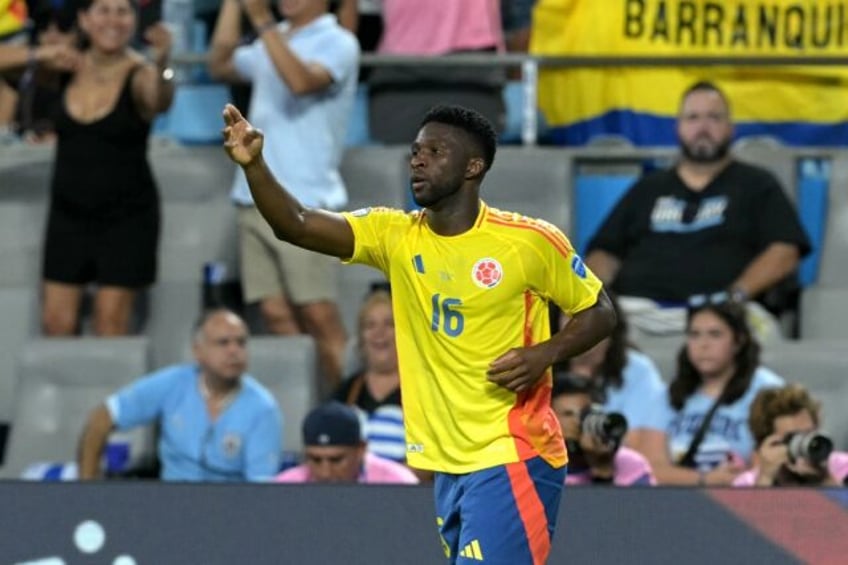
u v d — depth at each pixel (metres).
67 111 35.94
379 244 18.97
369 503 22.25
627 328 31.72
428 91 39.16
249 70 36.69
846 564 21.89
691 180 35.91
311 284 35.53
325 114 36.19
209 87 41.25
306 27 36.44
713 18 39.62
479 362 18.78
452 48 39.44
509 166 37.72
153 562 22.30
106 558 22.34
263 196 18.27
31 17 40.41
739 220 35.41
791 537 21.98
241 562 22.22
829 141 40.00
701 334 31.00
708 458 30.75
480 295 18.66
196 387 31.56
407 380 19.16
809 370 33.28
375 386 31.86
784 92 39.84
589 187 38.38
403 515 22.17
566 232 37.44
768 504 22.06
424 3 39.44
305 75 35.50
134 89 35.66
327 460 27.67
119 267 35.88
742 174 35.75
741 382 30.95
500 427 18.81
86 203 35.81
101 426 31.47
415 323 19.00
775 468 27.06
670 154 38.28
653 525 22.06
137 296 37.44
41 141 40.59
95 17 35.72
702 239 35.41
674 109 39.50
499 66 39.00
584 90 39.75
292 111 36.12
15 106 40.97
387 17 39.94
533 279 18.75
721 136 35.59
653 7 39.56
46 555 22.36
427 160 18.55
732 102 39.78
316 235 18.70
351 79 36.50
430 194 18.53
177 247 37.91
